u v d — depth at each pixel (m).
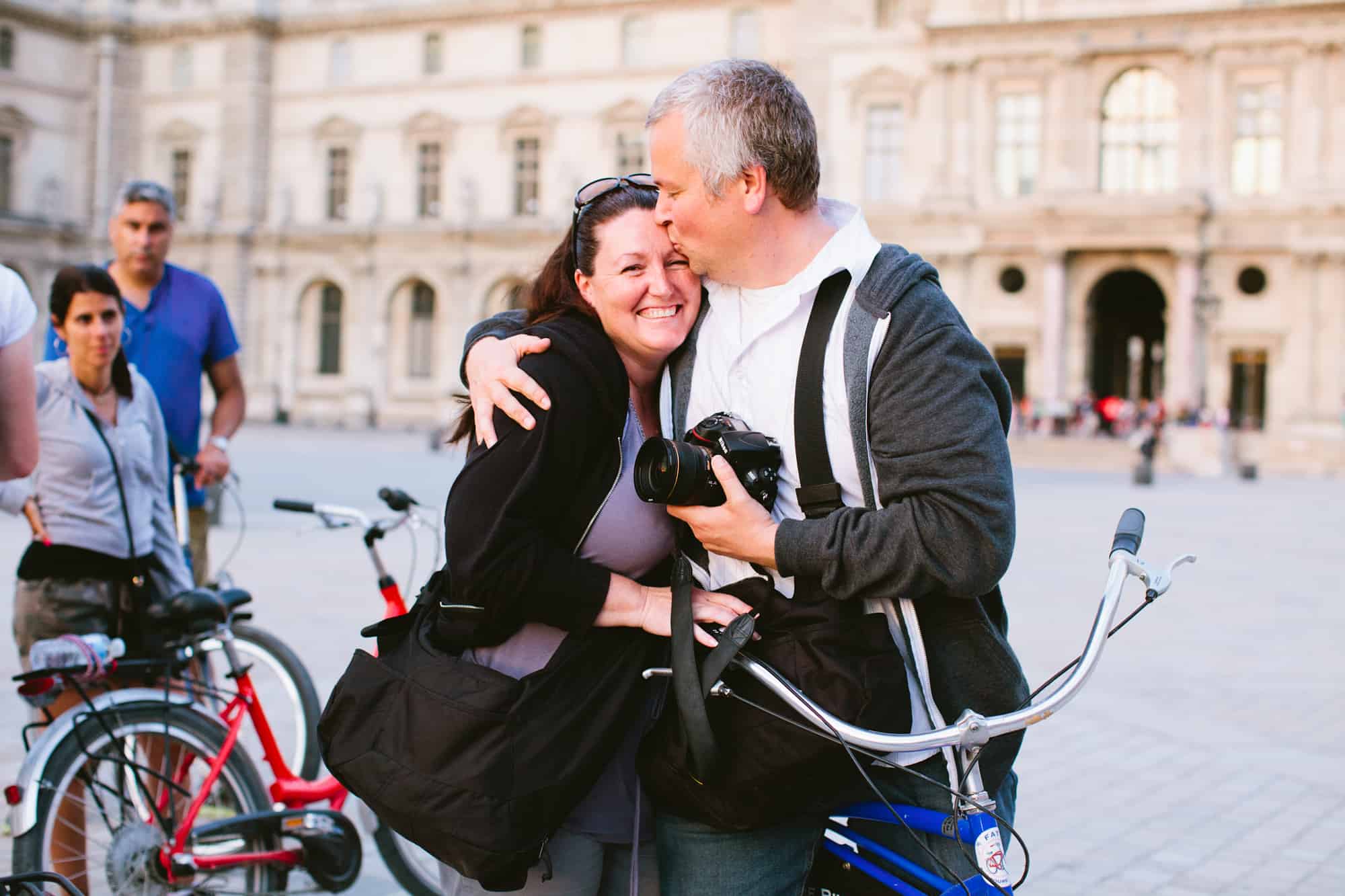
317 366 61.91
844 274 3.11
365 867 6.30
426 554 17.62
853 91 50.62
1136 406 50.81
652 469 3.01
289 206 61.62
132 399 5.84
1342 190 45.31
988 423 2.97
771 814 3.10
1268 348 46.72
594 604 3.13
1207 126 46.69
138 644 5.58
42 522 5.57
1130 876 6.27
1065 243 47.72
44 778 4.60
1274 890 6.10
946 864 3.17
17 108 60.97
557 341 3.17
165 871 4.83
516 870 3.13
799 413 3.10
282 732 6.06
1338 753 8.45
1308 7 45.09
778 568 3.02
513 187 58.25
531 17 57.38
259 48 61.50
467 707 3.10
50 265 61.97
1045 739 8.76
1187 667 11.08
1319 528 23.83
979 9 48.78
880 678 3.03
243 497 24.72
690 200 3.09
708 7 54.19
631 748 3.42
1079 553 19.27
